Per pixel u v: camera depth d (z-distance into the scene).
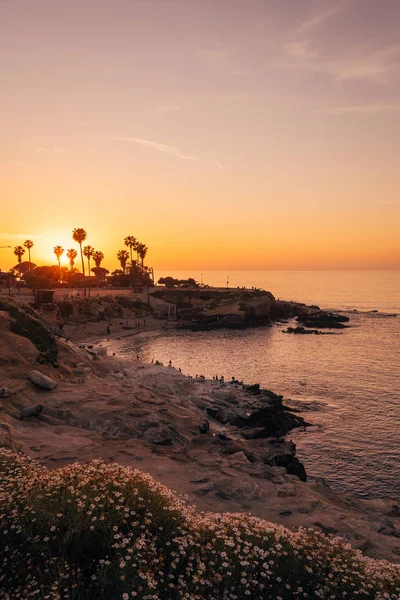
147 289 186.12
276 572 6.12
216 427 43.62
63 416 30.47
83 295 158.38
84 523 6.07
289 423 48.31
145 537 6.16
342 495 18.80
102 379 45.66
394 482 35.00
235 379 72.62
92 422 30.02
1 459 9.95
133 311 160.62
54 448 21.28
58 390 35.81
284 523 12.80
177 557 5.82
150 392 42.22
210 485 15.72
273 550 6.29
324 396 61.84
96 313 138.88
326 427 48.22
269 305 166.88
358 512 16.69
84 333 121.75
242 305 158.38
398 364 85.62
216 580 5.58
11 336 41.12
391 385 68.38
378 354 97.44
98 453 19.95
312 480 35.00
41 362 40.16
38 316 57.44
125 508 6.35
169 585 5.32
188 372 80.00
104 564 5.54
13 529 6.15
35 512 6.29
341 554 6.70
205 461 19.25
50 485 6.98
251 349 105.88
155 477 16.70
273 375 76.75
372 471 37.00
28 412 28.38
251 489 15.21
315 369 81.62
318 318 162.75
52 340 48.56
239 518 7.52
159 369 57.69
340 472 36.78
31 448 21.05
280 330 142.12
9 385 33.09
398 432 46.56
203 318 150.00
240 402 53.75
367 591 5.86
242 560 5.99
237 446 23.42
